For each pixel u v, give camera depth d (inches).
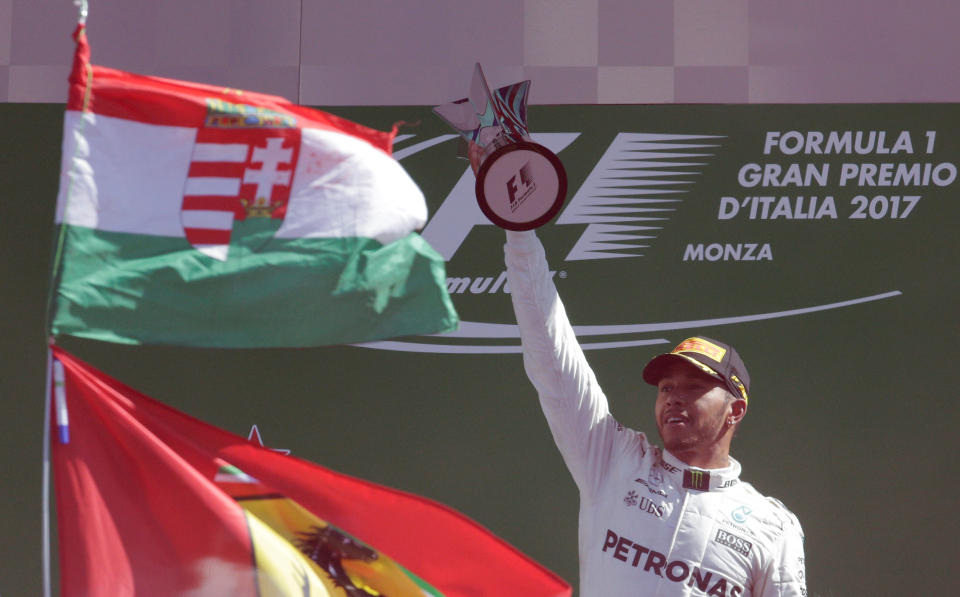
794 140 469.4
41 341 461.4
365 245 281.3
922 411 456.8
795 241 465.7
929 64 470.9
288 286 274.8
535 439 460.8
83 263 258.7
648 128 470.9
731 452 456.4
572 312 464.4
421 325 286.5
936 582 449.4
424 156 472.4
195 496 256.4
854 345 460.4
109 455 256.4
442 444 461.1
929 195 466.3
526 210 322.7
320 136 282.8
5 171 467.2
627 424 460.4
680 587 328.5
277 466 277.4
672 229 466.9
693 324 462.9
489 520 457.7
